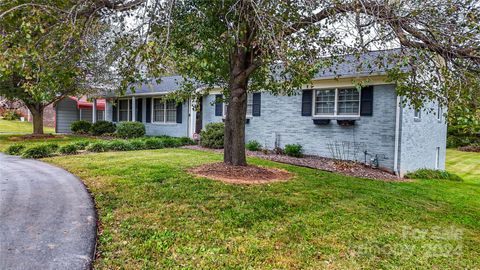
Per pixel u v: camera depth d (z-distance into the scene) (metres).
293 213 4.39
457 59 4.56
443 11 4.45
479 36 4.27
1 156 9.05
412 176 9.06
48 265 2.71
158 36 4.29
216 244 3.33
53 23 4.11
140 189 5.20
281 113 11.34
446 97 4.64
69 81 4.55
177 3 4.84
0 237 3.25
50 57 3.96
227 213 4.22
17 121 28.31
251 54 6.44
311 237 3.65
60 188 5.28
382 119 9.09
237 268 2.87
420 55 4.63
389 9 4.43
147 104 16.33
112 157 8.66
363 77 8.80
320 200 5.08
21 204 4.37
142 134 15.41
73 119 20.92
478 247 3.66
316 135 10.48
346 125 9.74
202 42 4.87
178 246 3.24
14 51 3.60
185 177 6.04
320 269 2.94
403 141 8.95
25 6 3.75
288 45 4.46
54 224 3.66
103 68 9.84
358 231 3.92
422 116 10.06
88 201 4.57
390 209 4.94
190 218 4.00
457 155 16.94
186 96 8.88
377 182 7.19
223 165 7.01
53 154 9.11
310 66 4.34
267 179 6.24
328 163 9.45
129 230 3.57
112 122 18.62
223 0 4.75
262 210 4.41
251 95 12.22
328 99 10.26
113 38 5.93
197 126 14.98
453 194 6.68
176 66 4.13
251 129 12.23
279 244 3.42
